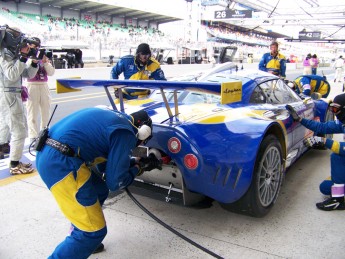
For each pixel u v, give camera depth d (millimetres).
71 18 32594
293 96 3889
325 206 2840
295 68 33594
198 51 30953
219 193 2367
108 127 1862
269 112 2928
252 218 2723
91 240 1852
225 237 2432
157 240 2404
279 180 2822
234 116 2580
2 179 3539
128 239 2418
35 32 26344
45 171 1808
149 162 2283
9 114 3551
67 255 1831
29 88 4598
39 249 2297
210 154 2285
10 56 3357
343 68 18875
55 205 2951
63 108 8477
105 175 1962
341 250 2262
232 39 46688
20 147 3658
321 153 4582
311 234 2467
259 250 2264
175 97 2498
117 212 2824
